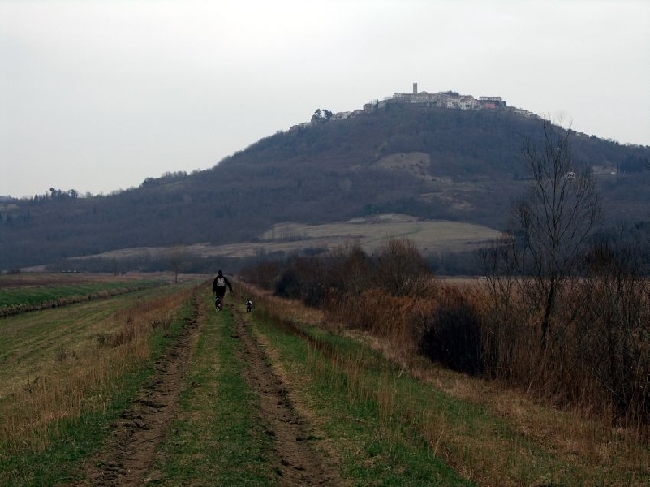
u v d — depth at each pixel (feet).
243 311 123.24
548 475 35.78
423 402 50.93
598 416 50.21
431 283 121.29
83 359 70.85
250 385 53.26
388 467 33.94
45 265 531.91
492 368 65.67
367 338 89.76
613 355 51.96
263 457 34.65
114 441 37.32
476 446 39.58
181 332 89.51
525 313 67.67
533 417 49.08
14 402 51.34
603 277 55.57
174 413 43.47
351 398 48.60
